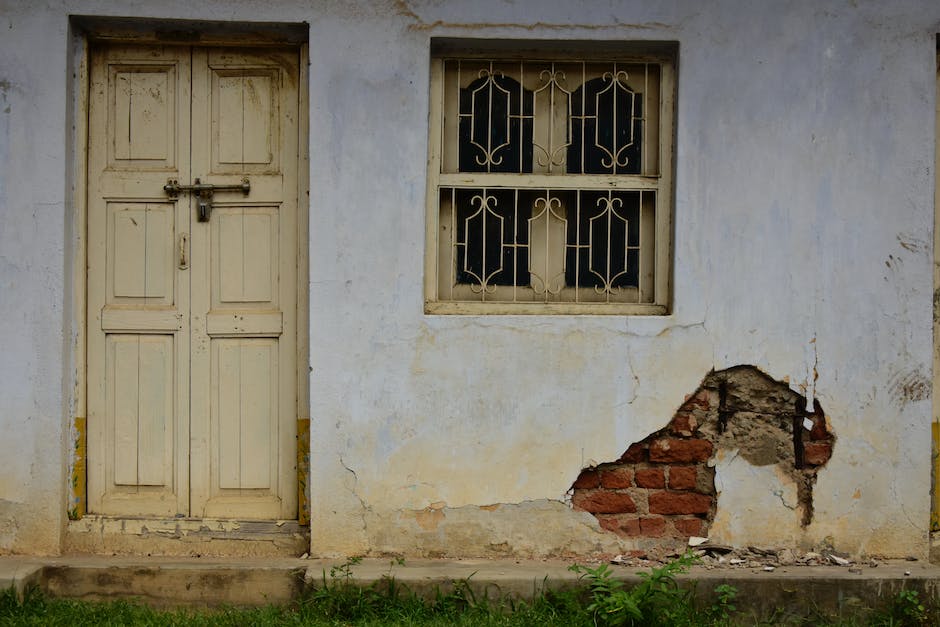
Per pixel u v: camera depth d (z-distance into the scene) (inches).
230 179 170.7
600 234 171.6
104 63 170.6
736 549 168.4
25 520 164.9
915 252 167.0
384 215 164.9
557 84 172.4
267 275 171.0
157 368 171.5
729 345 167.2
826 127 166.7
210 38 168.2
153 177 170.6
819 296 167.2
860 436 167.8
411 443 165.9
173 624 146.0
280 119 170.9
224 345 171.2
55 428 164.1
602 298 171.3
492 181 170.9
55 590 159.0
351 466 165.5
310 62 163.8
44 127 162.9
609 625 144.7
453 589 155.6
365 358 165.2
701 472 168.7
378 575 156.3
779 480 168.4
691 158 166.4
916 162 166.9
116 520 170.1
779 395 168.1
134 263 171.0
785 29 166.2
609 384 167.0
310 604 154.0
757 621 156.0
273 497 171.9
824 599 156.8
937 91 172.1
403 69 164.7
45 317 163.5
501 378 166.2
